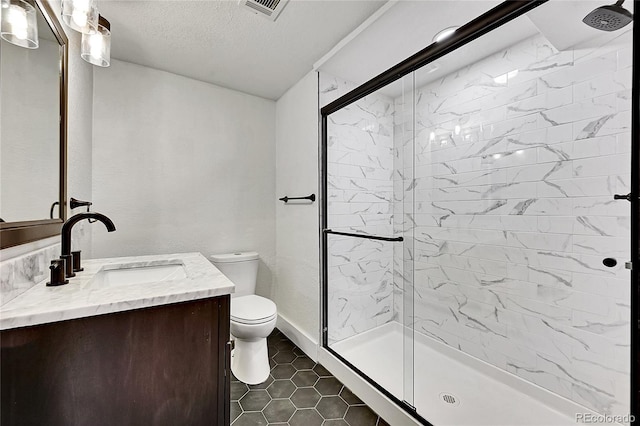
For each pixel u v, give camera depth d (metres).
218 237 2.47
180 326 0.96
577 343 1.46
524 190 1.63
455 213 1.95
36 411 0.77
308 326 2.27
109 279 1.47
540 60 1.55
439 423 1.41
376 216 2.03
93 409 0.84
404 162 2.01
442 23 1.60
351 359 1.96
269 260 2.74
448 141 1.96
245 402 1.66
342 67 2.10
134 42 1.85
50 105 1.14
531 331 1.62
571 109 1.45
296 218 2.44
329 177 2.15
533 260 1.61
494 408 1.53
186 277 1.21
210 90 2.43
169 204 2.25
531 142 1.60
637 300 0.75
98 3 1.49
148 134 2.16
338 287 2.13
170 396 0.95
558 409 1.51
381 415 1.54
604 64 1.34
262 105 2.71
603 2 1.14
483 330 1.83
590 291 1.41
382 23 1.61
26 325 0.75
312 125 2.22
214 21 1.65
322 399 1.69
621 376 1.32
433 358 2.03
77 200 1.55
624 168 1.30
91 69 1.90
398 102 2.02
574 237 1.46
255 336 1.81
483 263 1.82
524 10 1.18
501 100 1.71
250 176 2.63
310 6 1.53
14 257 0.89
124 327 0.88
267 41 1.84
